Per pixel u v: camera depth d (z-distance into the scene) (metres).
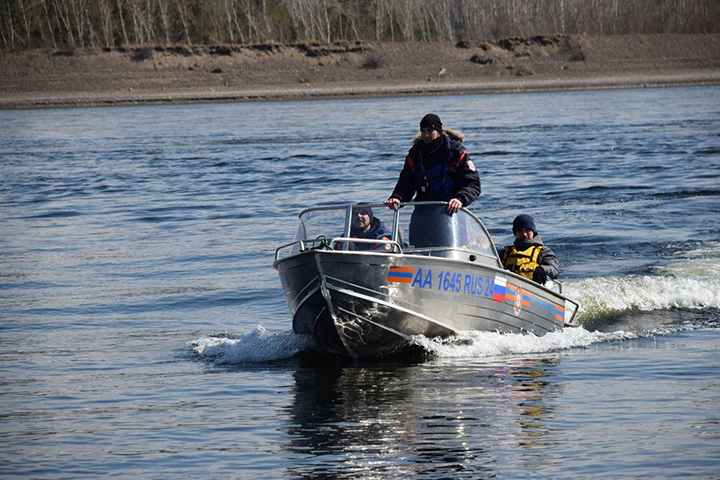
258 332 22.62
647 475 12.92
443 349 20.91
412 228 20.55
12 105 187.62
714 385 17.52
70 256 35.78
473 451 14.09
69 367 20.41
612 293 26.89
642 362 19.67
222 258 34.50
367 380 18.67
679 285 27.58
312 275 19.48
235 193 54.53
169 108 173.00
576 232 37.47
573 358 20.36
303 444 14.64
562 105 142.75
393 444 14.51
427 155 21.14
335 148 82.12
